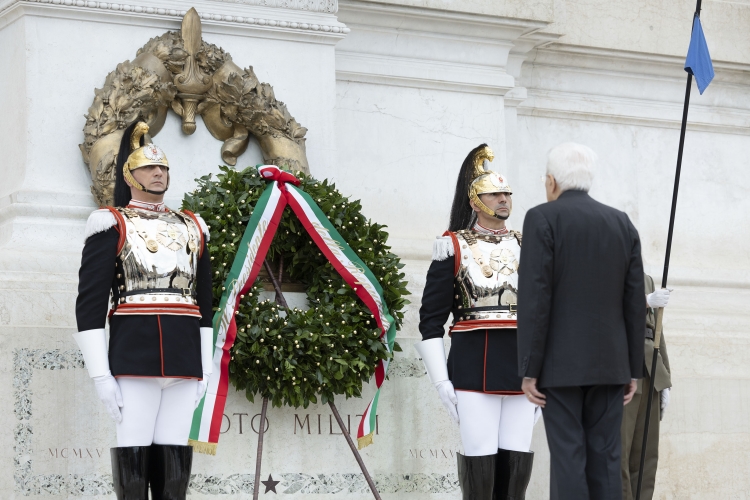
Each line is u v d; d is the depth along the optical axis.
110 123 8.88
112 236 6.79
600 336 6.15
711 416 10.71
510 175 11.58
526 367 6.11
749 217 12.88
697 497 10.55
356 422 8.62
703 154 12.75
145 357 6.68
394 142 10.79
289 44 9.84
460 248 7.69
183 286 6.91
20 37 9.01
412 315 9.27
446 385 7.60
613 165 12.27
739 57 12.82
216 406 7.72
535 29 11.37
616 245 6.24
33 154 8.85
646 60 12.36
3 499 7.54
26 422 7.67
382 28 10.82
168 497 6.82
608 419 6.20
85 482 7.76
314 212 8.30
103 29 9.20
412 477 8.80
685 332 11.12
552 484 6.15
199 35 9.35
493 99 11.27
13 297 7.89
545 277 6.12
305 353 7.93
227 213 8.12
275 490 8.26
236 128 9.59
